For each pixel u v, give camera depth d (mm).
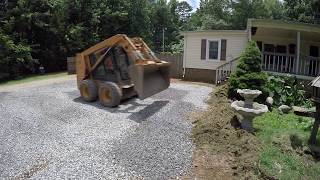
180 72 21969
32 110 11125
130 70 11102
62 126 9438
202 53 20156
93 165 6945
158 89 12195
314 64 18141
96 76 12781
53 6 26828
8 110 11172
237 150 7926
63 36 28266
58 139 8414
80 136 8609
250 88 13477
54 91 14586
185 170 6941
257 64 13977
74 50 29297
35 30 27109
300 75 16844
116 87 11555
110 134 8758
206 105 12203
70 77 21719
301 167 7672
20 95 13742
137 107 11688
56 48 28375
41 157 7355
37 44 26562
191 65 20625
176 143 8289
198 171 6934
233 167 7148
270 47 21031
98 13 31219
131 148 7852
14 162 7113
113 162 7113
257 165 7262
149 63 11219
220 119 9742
